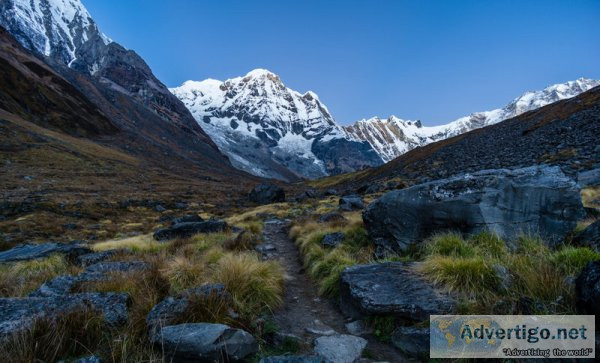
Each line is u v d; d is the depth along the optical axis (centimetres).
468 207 865
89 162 9825
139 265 904
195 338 450
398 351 528
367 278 712
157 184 9356
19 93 12600
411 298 593
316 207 4059
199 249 1398
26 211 4275
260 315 633
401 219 985
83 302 542
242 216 3778
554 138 4659
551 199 812
